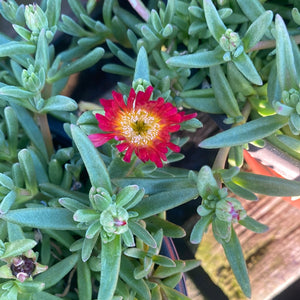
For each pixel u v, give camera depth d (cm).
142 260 15
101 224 12
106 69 19
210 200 13
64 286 17
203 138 21
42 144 17
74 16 22
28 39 16
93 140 13
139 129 13
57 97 15
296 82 14
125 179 14
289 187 14
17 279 13
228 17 17
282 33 13
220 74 15
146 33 16
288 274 21
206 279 21
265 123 14
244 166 21
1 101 17
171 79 17
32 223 12
